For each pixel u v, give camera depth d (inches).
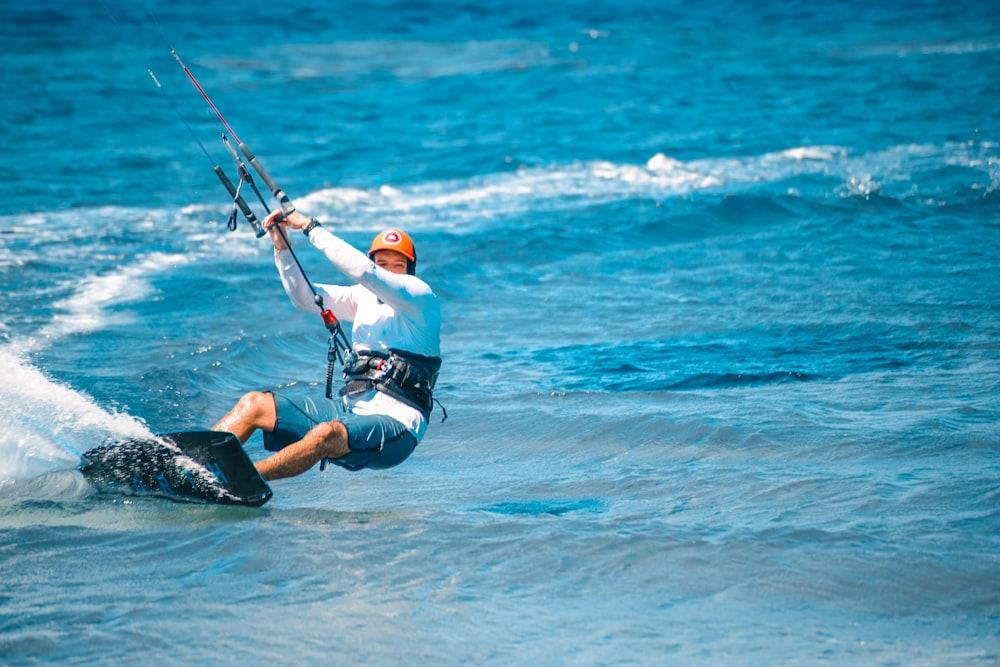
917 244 1854.1
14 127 3284.9
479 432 1027.3
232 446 762.2
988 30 5329.7
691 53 4854.8
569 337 1390.3
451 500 837.2
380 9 6806.1
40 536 726.5
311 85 4188.0
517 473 909.8
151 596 629.0
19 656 555.8
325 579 651.5
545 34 5664.4
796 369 1194.6
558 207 2257.6
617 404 1085.8
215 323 1467.8
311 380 1238.3
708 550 679.7
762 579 637.3
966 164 2519.7
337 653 557.0
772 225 2049.7
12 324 1430.9
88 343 1355.8
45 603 619.5
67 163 2802.7
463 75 4379.9
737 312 1473.9
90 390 1130.7
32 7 6742.1
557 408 1080.2
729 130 3142.2
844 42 5132.9
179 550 702.5
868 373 1171.3
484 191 2472.9
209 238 2031.3
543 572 656.4
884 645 556.4
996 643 556.7
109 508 791.7
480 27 6018.7
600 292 1630.2
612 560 670.5
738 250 1870.1
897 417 1005.2
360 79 4335.6
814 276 1664.6
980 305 1453.0
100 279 1707.7
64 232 2060.8
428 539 713.6
